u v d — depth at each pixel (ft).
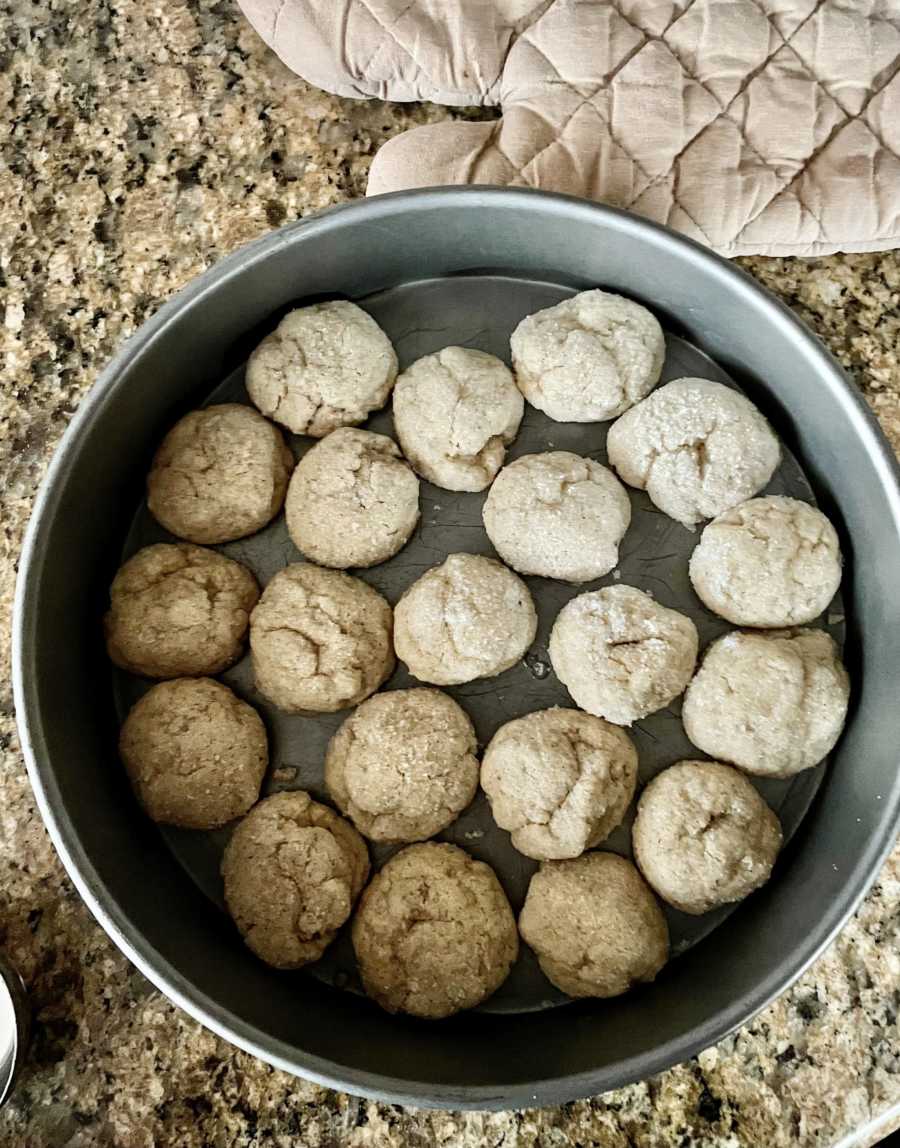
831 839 0.99
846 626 1.07
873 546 1.01
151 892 0.97
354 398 1.09
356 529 1.06
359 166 1.16
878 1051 0.97
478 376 1.08
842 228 1.08
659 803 1.01
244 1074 0.97
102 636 1.07
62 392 1.12
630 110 1.08
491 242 1.05
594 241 1.01
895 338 1.11
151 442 1.10
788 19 1.10
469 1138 0.96
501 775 1.02
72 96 1.19
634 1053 0.87
